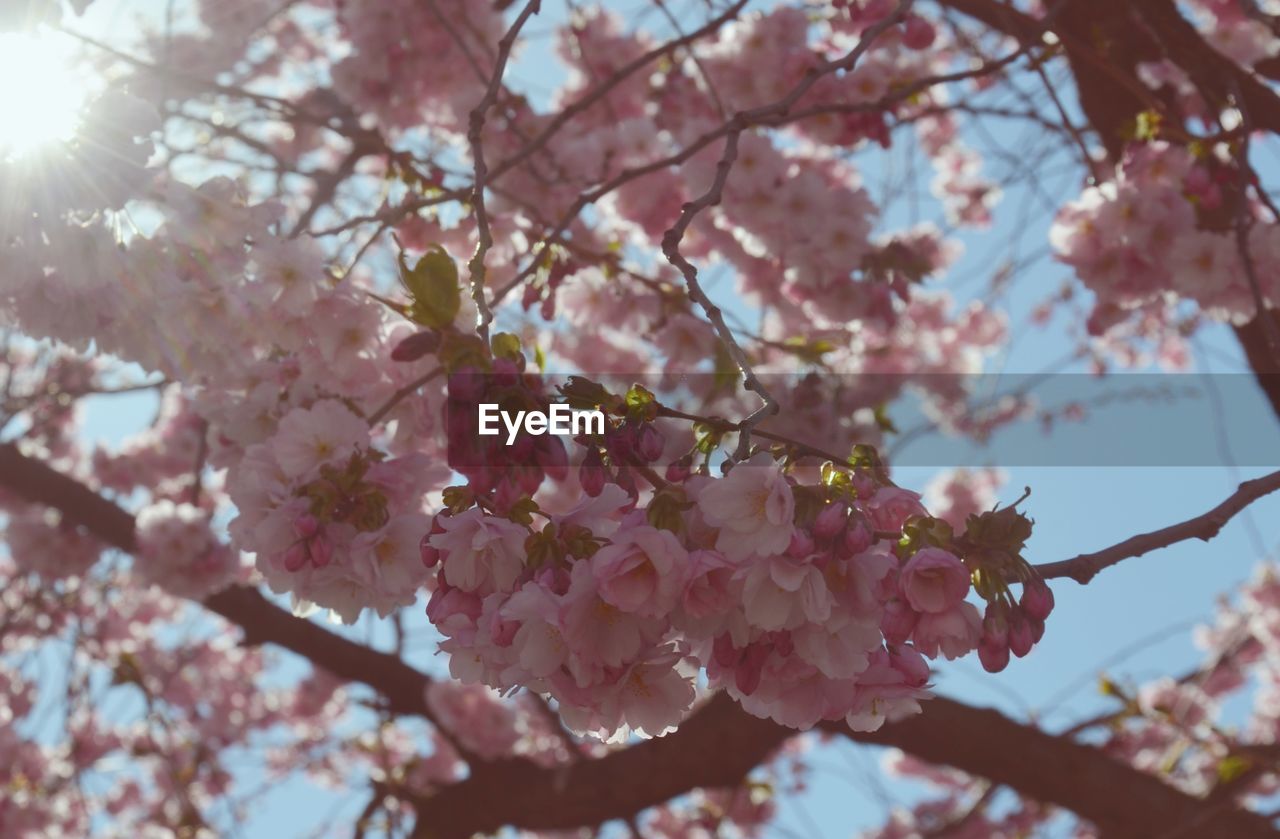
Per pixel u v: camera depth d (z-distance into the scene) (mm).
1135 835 4602
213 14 5449
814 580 1281
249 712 7820
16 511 5938
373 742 7133
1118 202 3422
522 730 6344
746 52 3824
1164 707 5238
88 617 6637
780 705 1404
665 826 7324
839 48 3883
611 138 3893
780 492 1279
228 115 4348
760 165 3688
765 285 4051
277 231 2391
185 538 4512
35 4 1946
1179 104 3740
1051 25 2957
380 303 2328
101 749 6934
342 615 1897
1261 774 4688
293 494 1911
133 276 2260
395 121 4270
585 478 1386
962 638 1312
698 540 1337
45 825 6309
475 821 5258
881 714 1419
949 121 6629
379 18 4133
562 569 1333
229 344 2332
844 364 4863
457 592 1384
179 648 7117
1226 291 3400
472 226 3230
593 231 4121
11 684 6473
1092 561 1438
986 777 4746
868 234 3709
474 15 4172
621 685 1335
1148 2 3502
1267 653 7535
